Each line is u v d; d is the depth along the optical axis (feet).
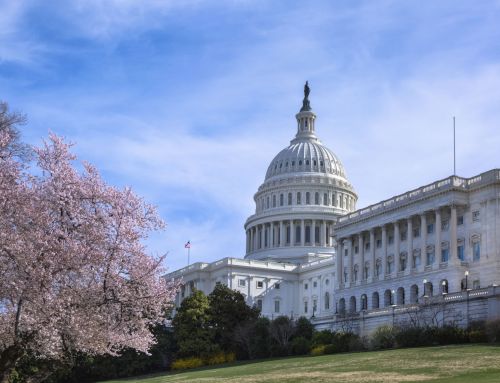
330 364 235.20
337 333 342.44
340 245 476.54
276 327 376.48
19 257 120.06
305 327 378.73
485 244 354.95
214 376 253.03
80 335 128.36
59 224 128.77
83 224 127.75
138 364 380.78
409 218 404.57
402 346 279.28
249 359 379.96
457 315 291.17
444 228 380.99
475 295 285.43
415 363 203.31
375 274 434.30
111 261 129.39
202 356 385.29
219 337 401.29
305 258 644.69
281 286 594.24
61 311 123.95
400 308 328.70
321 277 572.51
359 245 452.76
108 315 133.59
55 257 122.93
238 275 578.66
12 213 124.16
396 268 412.16
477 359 196.75
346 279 467.11
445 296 302.45
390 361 217.56
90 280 129.49
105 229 130.82
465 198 371.97
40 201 126.21
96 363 362.94
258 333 380.37
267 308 583.17
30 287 121.29
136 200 133.80
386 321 335.06
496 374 158.81
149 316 141.69
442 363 195.72
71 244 124.16
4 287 122.11
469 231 367.04
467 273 332.39
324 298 564.30
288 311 590.14
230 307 407.64
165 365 398.42
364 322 353.51
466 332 263.29
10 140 141.38
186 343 389.39
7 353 125.80
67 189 128.77
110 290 130.72
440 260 377.30
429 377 167.02
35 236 121.80
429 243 391.45
